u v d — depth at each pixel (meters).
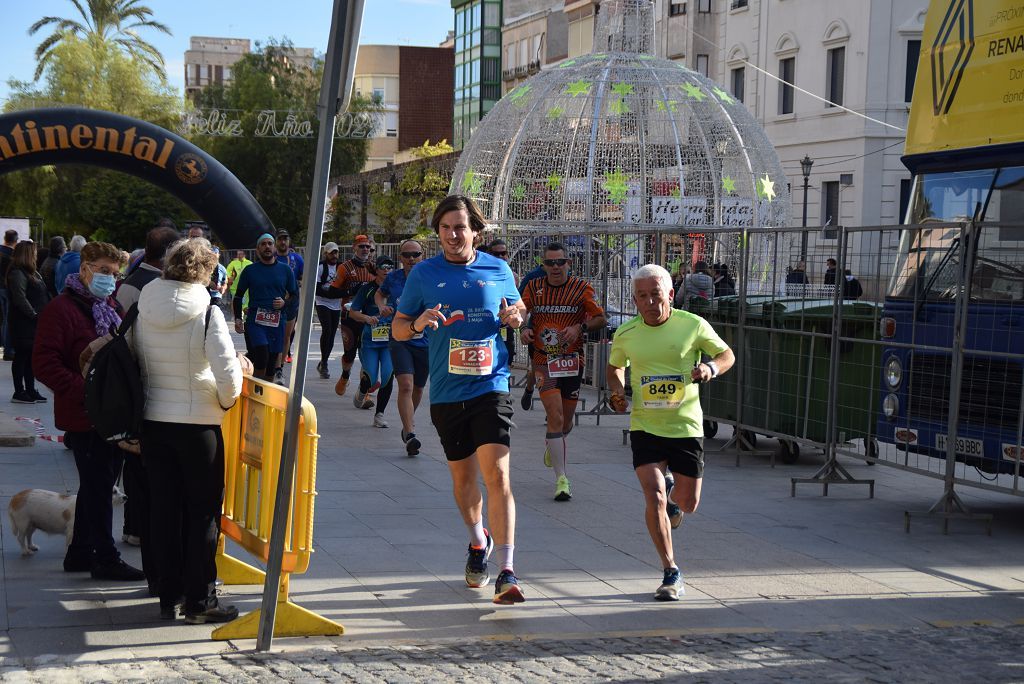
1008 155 9.48
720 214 20.97
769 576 7.00
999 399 8.86
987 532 8.36
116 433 5.43
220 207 24.83
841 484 10.28
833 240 11.08
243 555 7.13
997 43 9.55
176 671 4.95
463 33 66.38
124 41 57.06
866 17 34.28
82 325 6.39
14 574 6.47
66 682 4.78
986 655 5.54
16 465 9.59
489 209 21.27
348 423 13.15
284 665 5.07
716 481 10.28
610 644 5.53
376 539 7.58
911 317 9.70
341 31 5.10
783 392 10.99
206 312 5.53
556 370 9.16
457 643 5.48
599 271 17.14
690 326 6.49
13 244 17.30
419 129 85.50
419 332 6.16
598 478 10.11
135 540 7.17
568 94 20.62
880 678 5.13
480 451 6.18
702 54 42.25
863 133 34.50
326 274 17.92
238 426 6.06
